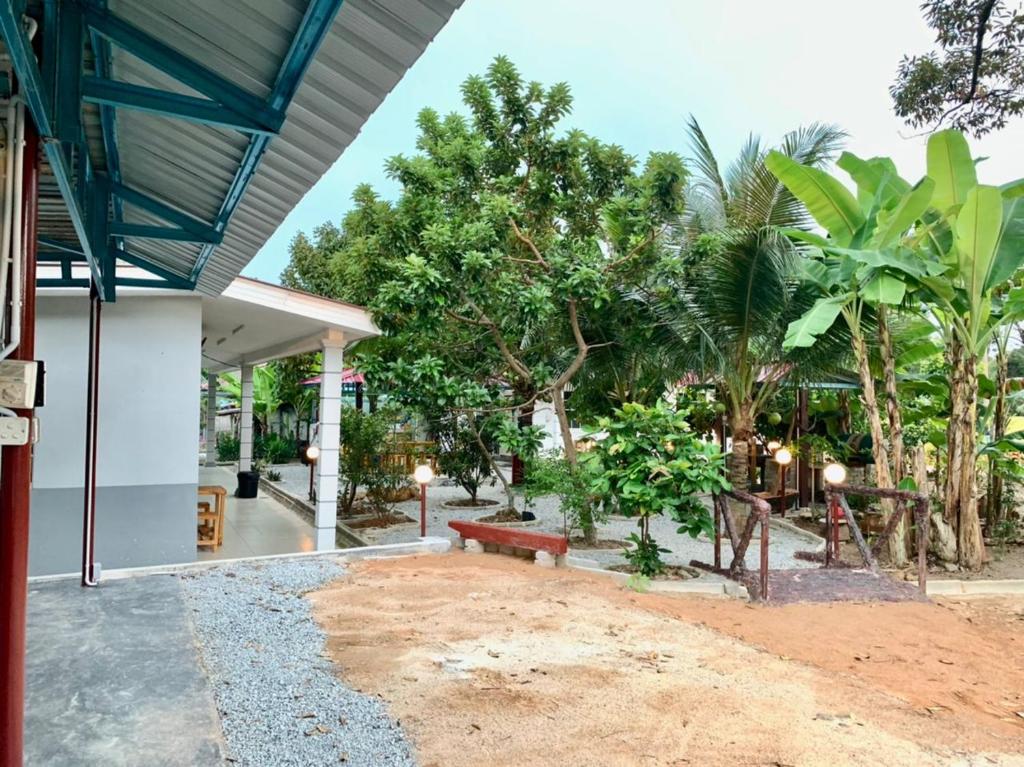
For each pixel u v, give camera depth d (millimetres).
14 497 2129
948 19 9625
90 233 4211
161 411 7336
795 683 4297
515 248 9891
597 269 8648
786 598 6207
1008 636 5594
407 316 8328
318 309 8156
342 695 3773
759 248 8977
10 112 2146
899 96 10484
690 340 10203
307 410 22156
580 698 3889
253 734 3254
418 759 3131
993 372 13250
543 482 8555
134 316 7273
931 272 7195
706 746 3371
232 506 12688
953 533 8117
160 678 3732
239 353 13492
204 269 6250
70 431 7059
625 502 6816
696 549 8820
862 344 8172
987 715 4027
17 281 2141
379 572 6668
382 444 11234
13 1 1893
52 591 5508
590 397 12617
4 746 2082
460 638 4844
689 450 6750
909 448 11047
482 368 10297
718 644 5000
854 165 7699
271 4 2316
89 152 4156
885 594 6355
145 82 3389
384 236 8883
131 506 7207
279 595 5754
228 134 3355
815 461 11750
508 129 9797
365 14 2291
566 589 6230
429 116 11000
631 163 9859
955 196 7629
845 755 3332
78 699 3441
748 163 10859
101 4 2572
